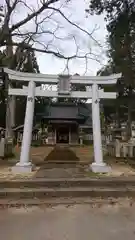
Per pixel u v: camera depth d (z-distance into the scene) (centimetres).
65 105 3106
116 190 544
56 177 625
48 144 2744
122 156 1077
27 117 759
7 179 596
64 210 448
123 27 1006
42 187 569
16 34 1002
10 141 1198
